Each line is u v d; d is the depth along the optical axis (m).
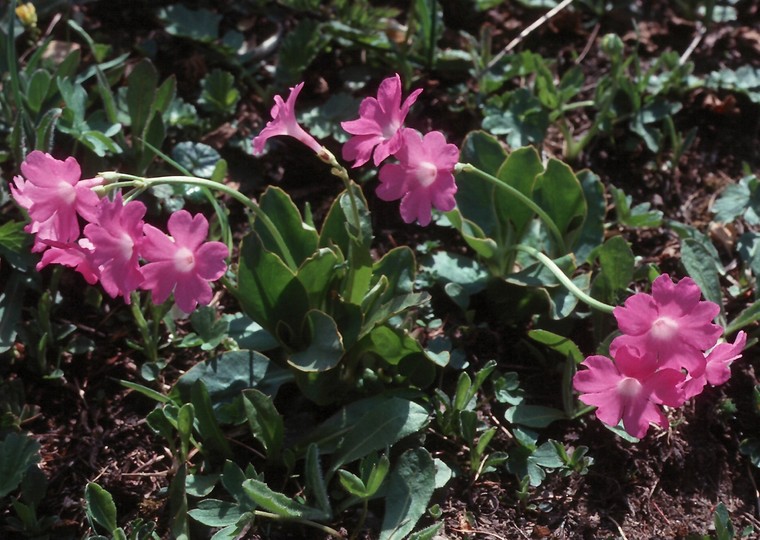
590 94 0.67
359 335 0.51
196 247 0.46
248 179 0.62
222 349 0.55
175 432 0.53
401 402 0.51
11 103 0.60
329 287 0.52
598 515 0.52
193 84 0.65
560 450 0.52
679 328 0.46
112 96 0.61
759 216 0.60
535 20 0.71
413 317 0.56
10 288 0.56
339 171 0.50
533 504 0.52
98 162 0.59
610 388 0.47
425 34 0.65
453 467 0.52
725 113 0.66
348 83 0.65
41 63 0.63
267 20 0.69
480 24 0.70
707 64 0.69
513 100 0.63
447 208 0.48
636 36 0.67
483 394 0.55
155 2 0.69
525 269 0.55
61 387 0.55
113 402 0.54
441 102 0.65
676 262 0.59
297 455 0.52
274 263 0.50
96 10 0.68
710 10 0.69
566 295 0.55
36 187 0.46
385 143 0.47
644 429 0.47
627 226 0.61
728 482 0.53
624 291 0.54
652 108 0.64
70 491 0.52
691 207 0.62
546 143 0.64
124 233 0.45
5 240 0.55
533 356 0.56
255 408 0.50
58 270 0.56
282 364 0.54
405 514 0.50
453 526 0.51
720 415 0.54
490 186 0.58
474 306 0.58
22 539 0.50
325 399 0.52
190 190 0.59
